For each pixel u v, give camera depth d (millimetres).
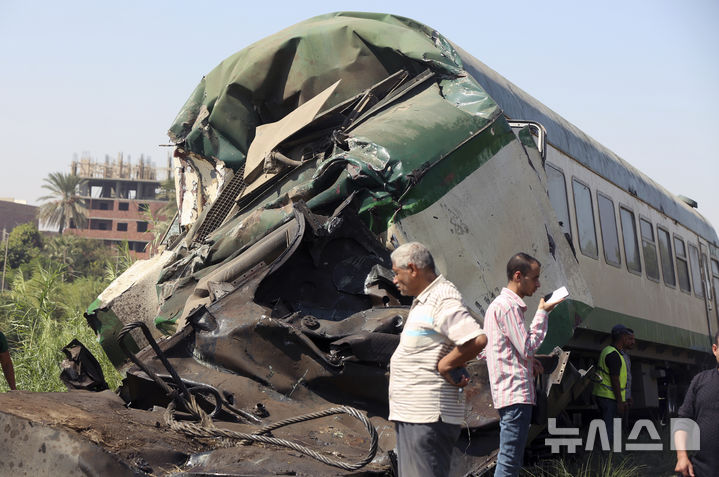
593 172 10367
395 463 3801
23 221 115000
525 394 4223
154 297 6512
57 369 8461
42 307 9344
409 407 3377
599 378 7633
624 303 10570
